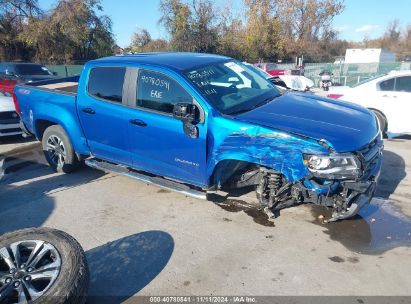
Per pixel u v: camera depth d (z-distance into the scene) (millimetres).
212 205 4871
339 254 3748
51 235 3207
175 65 4656
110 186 5656
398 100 7695
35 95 6082
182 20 33750
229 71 4949
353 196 3723
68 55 33594
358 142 3707
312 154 3598
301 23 42688
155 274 3566
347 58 41500
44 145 6215
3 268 3092
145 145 4773
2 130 8023
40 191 5574
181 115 4086
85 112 5309
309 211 4598
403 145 7438
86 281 2932
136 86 4781
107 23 35500
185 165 4496
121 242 4133
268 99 4688
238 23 38812
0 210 5027
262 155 3820
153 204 5008
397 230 4148
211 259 3748
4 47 32938
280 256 3748
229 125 4023
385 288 3252
